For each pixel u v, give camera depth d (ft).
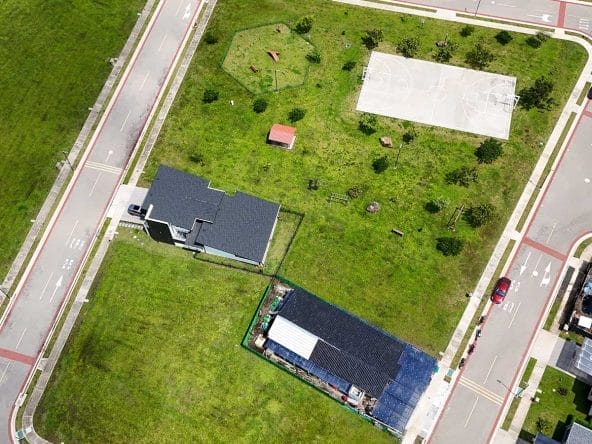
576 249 250.78
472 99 285.02
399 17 311.47
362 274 240.32
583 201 261.85
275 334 220.84
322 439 210.38
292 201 254.88
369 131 273.13
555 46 303.27
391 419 210.18
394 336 228.22
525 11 315.58
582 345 224.74
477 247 247.70
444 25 309.01
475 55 296.10
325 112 279.49
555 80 292.61
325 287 237.66
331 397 216.13
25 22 302.04
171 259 242.78
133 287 236.63
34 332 228.84
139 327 228.02
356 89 286.87
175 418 212.43
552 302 239.50
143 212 247.50
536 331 233.76
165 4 313.12
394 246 245.86
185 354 223.10
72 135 271.90
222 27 306.35
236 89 285.84
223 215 240.12
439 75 291.79
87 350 223.92
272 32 304.71
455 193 258.57
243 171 262.26
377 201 255.29
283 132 264.93
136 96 283.79
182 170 262.67
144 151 268.41
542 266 246.47
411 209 254.06
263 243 237.25
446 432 215.31
